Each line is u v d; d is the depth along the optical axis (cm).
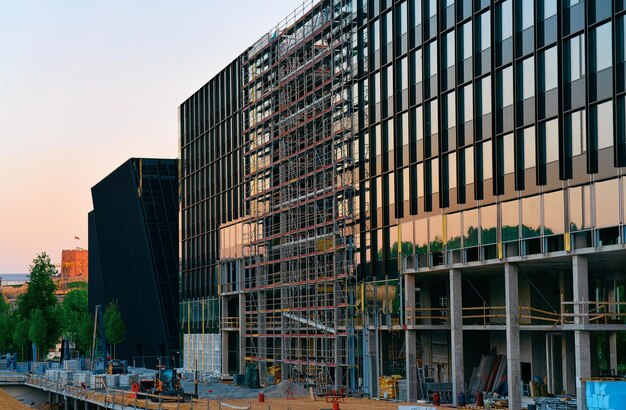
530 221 5259
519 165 5356
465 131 5878
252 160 9344
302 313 8038
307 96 8106
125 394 7325
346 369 7231
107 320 14625
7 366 13462
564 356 5916
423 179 6278
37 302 14875
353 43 7294
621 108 4638
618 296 5875
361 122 7144
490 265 5659
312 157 7994
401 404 6038
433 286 6994
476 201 5725
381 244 6800
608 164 4709
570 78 5003
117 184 14175
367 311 6938
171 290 13238
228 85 10375
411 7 6512
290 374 8150
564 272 5816
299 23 8256
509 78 5488
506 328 5438
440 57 6144
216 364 10312
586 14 4856
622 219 4612
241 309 9619
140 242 13550
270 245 8894
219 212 10525
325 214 7425
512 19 5438
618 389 4431
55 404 9588
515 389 5366
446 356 6919
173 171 13562
